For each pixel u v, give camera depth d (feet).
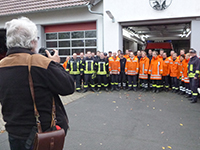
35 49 6.20
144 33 52.90
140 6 33.94
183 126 16.12
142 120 17.62
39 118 5.50
